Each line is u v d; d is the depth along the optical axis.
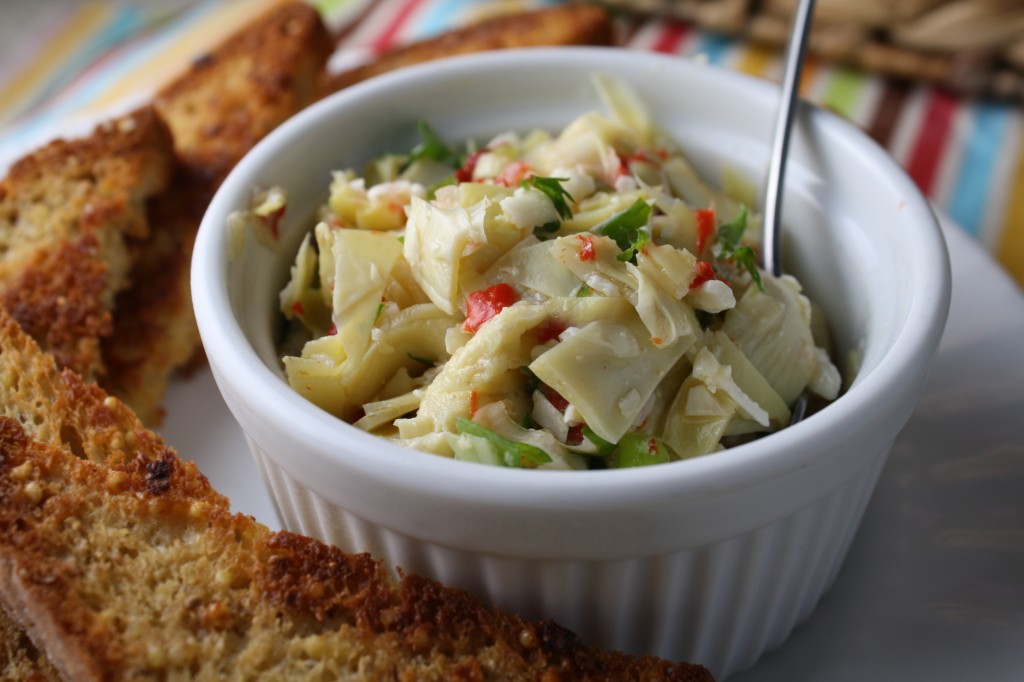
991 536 0.19
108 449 0.19
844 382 0.19
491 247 0.18
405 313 0.18
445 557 0.16
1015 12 0.29
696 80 0.21
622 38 0.33
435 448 0.17
